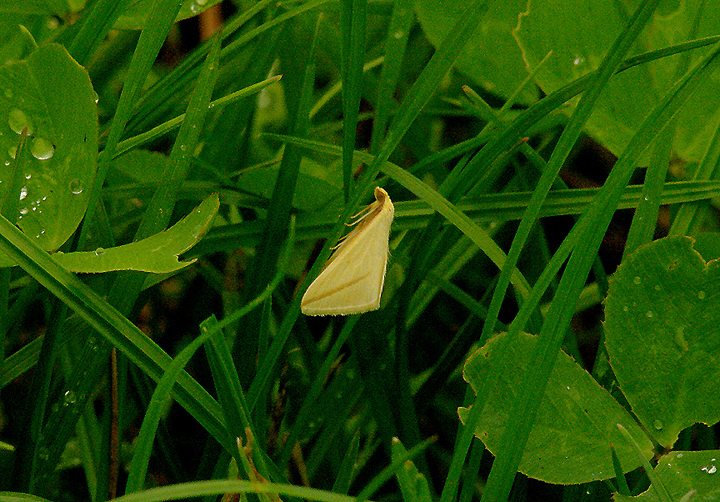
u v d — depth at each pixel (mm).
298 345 325
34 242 285
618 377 292
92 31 309
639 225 313
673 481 285
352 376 321
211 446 304
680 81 293
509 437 284
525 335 292
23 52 332
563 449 289
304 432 316
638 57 307
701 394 290
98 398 330
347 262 298
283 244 320
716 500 283
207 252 319
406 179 311
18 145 292
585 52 334
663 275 291
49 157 292
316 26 322
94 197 297
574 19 332
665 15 330
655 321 291
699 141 333
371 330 314
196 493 269
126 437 325
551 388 291
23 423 294
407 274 318
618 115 335
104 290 307
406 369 315
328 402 315
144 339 288
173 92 324
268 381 308
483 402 284
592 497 305
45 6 326
